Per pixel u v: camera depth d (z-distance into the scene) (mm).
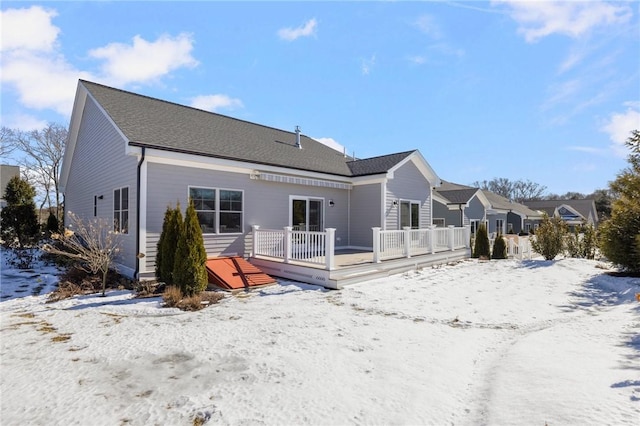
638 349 4410
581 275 11125
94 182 12969
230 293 8359
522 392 3322
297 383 3730
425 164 16359
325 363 4266
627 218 10586
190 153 9445
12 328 5738
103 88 12008
